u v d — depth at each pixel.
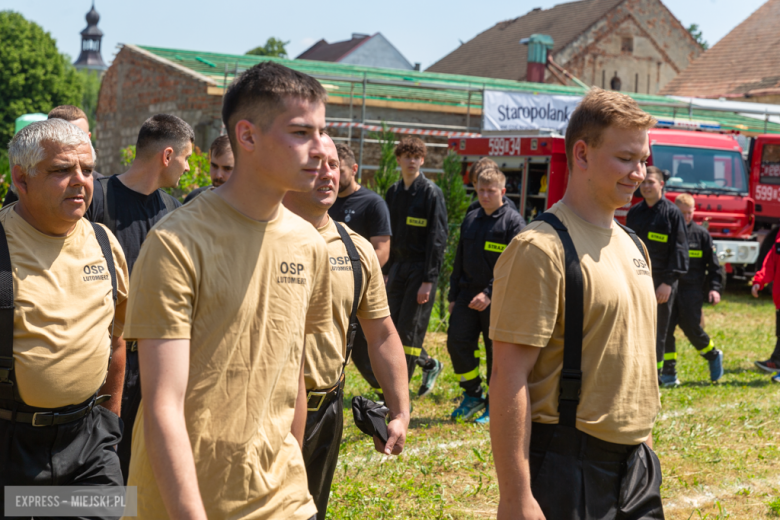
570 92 23.00
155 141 3.64
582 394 2.17
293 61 19.72
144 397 1.67
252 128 1.74
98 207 3.51
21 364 2.52
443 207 5.76
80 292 2.67
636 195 11.47
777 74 27.22
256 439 1.83
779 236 7.91
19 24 44.94
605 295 2.17
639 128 2.20
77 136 2.61
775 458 5.14
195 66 17.27
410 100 17.06
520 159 12.60
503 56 39.56
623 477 2.25
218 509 1.78
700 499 4.43
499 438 2.14
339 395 2.76
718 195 13.09
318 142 1.78
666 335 7.16
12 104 44.25
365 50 48.16
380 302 2.84
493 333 2.20
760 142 14.48
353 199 5.23
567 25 38.06
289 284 1.88
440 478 4.59
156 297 1.67
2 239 2.55
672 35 37.94
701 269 7.27
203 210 1.78
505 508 2.13
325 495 2.77
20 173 2.54
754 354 8.84
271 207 1.84
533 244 2.16
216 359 1.76
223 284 1.75
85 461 2.70
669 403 6.45
